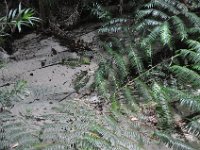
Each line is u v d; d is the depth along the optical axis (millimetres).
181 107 3666
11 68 4707
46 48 5059
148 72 4145
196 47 4047
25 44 5219
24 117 3555
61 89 4180
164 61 4312
